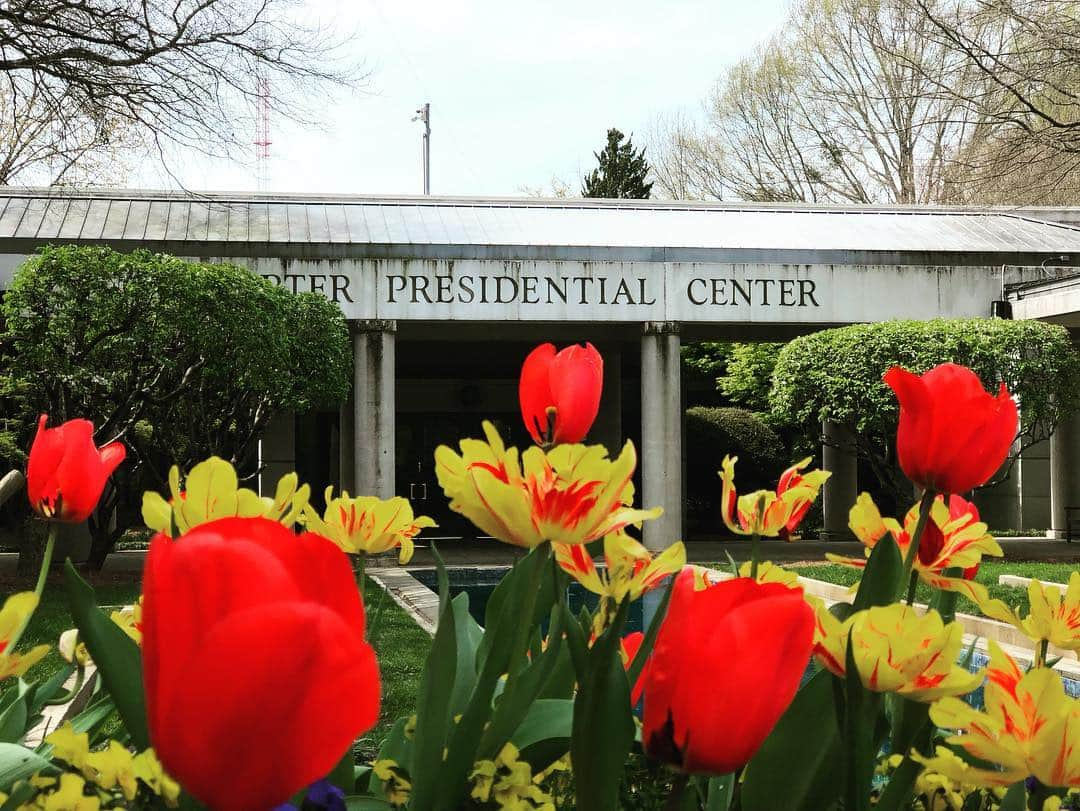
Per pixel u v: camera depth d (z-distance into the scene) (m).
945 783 0.95
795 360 16.72
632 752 0.98
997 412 0.92
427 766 0.84
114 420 12.00
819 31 29.44
